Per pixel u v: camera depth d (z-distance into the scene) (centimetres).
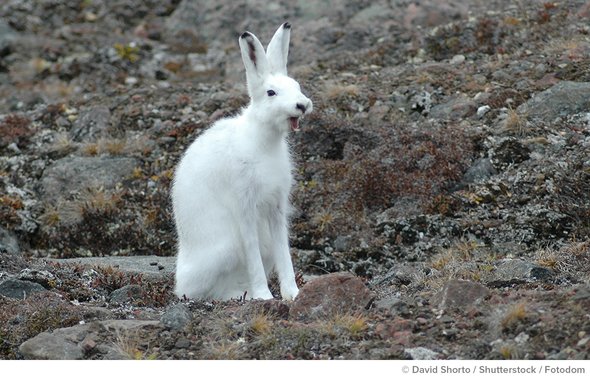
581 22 3634
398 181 2878
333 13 4162
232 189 2133
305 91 3419
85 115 3491
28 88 4050
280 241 2184
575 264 2289
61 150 3306
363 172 2920
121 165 3169
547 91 3119
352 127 3109
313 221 2839
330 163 3008
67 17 4741
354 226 2811
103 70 4131
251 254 2125
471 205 2766
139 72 4150
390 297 2025
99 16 4753
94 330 1855
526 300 1839
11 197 3109
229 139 2167
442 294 1906
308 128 3127
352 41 3988
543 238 2606
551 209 2669
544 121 3014
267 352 1745
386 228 2764
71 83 4081
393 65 3691
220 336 1817
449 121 3128
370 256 2711
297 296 1927
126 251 2934
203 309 2027
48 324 1930
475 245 2594
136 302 2166
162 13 4772
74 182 3133
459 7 4081
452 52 3672
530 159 2859
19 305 2017
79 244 2959
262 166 2131
